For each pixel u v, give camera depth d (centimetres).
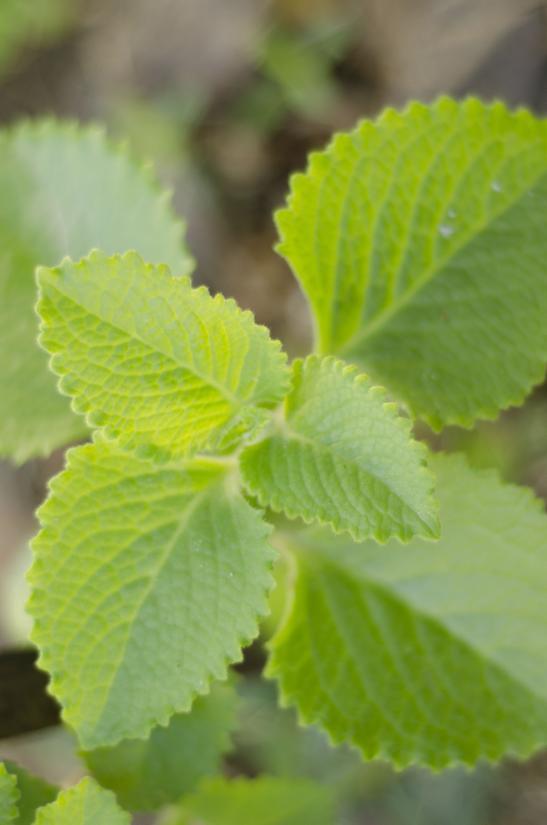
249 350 54
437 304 57
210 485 54
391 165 56
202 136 99
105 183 60
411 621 57
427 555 57
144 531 54
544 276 56
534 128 56
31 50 111
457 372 56
